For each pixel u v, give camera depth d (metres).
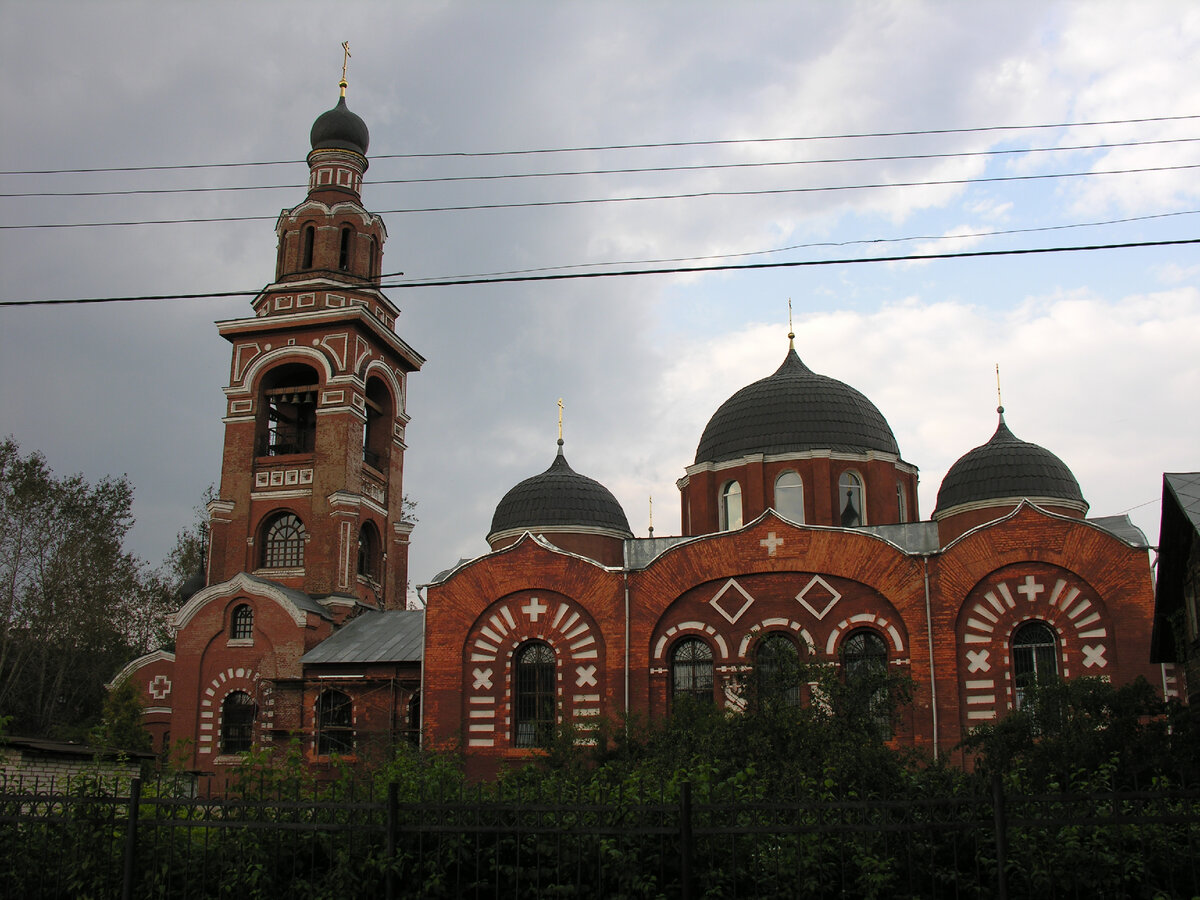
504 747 43.88
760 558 43.16
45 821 19.39
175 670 55.66
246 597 55.50
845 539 42.50
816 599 42.34
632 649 43.53
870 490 52.44
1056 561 40.09
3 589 69.19
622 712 38.16
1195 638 30.81
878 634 41.75
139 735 60.94
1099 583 39.56
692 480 54.97
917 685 32.34
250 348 64.31
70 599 71.25
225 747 54.44
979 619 40.59
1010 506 49.12
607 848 17.97
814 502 51.81
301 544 61.94
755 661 39.59
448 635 45.47
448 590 45.88
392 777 22.17
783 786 23.61
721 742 28.59
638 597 44.00
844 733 28.42
